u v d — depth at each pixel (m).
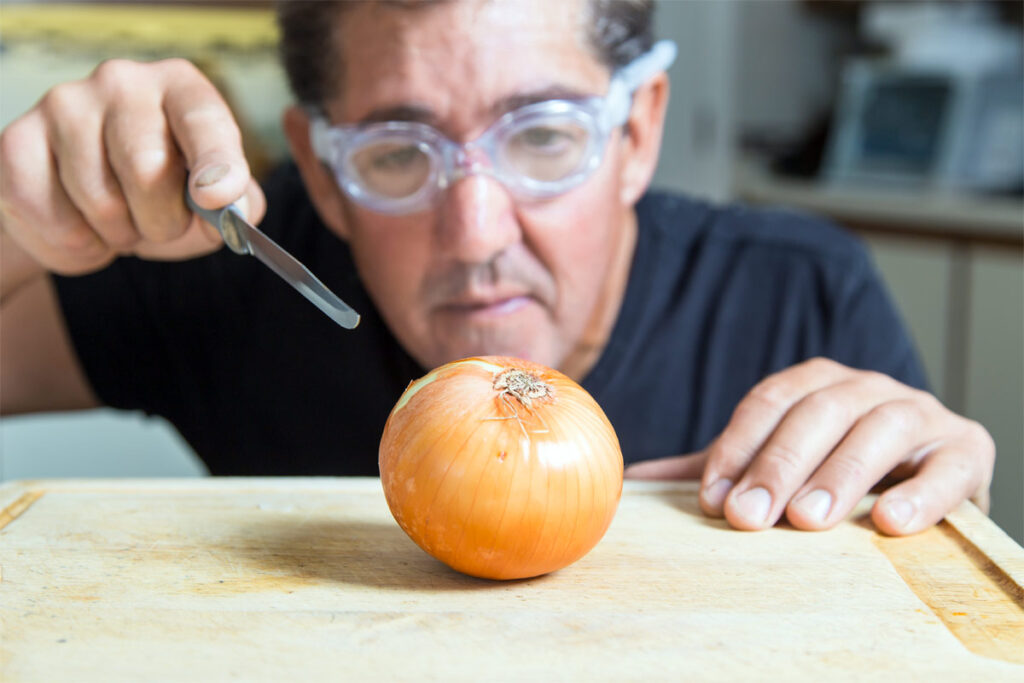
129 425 1.10
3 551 0.45
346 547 0.46
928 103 1.69
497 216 0.56
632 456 0.74
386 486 0.41
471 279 0.57
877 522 0.47
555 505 0.40
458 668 0.37
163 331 0.77
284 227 0.80
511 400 0.41
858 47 1.90
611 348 0.74
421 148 0.55
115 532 0.47
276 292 0.76
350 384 0.75
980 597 0.42
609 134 0.58
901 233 1.55
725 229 0.80
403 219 0.57
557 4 0.55
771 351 0.76
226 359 0.77
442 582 0.43
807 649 0.38
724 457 0.50
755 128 1.92
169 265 0.76
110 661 0.37
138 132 0.51
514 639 0.39
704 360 0.76
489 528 0.40
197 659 0.38
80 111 0.52
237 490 0.52
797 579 0.43
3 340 0.74
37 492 0.51
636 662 0.38
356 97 0.56
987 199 1.52
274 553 0.45
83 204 0.53
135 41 1.04
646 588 0.42
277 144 1.08
